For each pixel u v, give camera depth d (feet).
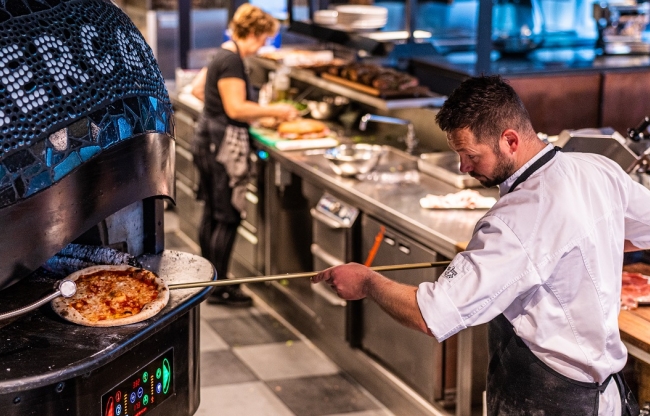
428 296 6.86
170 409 7.64
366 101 15.67
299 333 15.28
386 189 13.12
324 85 17.30
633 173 10.50
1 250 6.18
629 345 8.21
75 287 6.57
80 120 6.61
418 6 22.44
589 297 6.93
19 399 6.15
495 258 6.74
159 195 8.05
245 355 14.30
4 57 6.20
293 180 15.44
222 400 12.71
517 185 7.05
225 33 22.97
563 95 18.08
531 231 6.74
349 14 18.56
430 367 11.51
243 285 17.53
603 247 6.98
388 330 12.46
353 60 19.30
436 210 12.07
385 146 15.25
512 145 6.93
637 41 20.75
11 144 6.13
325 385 13.33
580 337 7.05
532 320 7.04
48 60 6.47
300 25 20.08
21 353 6.27
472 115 6.83
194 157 15.90
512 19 21.68
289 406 12.61
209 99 15.60
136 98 7.28
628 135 10.89
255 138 16.01
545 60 19.51
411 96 15.58
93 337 6.56
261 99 19.02
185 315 7.72
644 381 8.99
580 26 22.04
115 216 7.98
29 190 6.25
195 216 19.36
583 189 6.99
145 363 7.19
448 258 10.99
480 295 6.72
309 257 15.42
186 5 21.88
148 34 22.12
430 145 15.61
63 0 6.86
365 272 7.54
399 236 11.90
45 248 6.48
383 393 12.70
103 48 7.00
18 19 6.38
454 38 21.95
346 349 13.61
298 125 15.89
